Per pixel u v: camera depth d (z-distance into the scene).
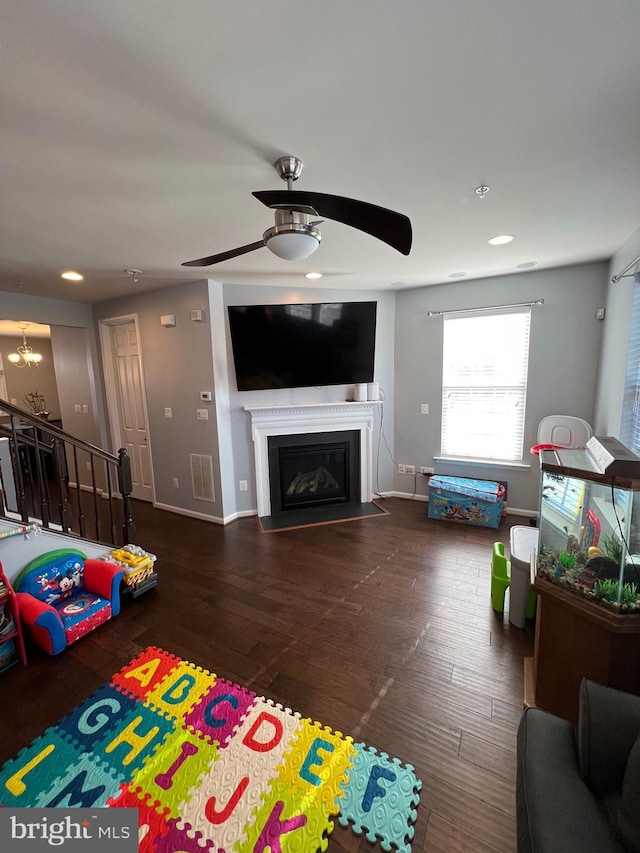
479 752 1.52
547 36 0.98
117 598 2.43
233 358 3.85
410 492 4.45
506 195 1.92
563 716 1.63
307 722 1.66
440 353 4.04
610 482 1.44
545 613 1.63
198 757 1.52
